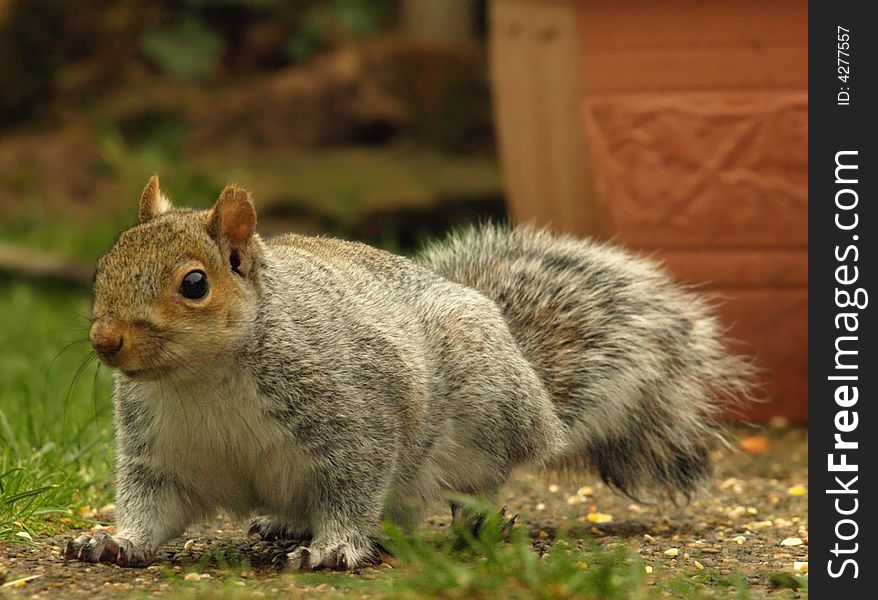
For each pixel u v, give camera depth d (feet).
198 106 76.28
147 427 25.18
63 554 25.75
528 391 28.66
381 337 26.03
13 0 79.00
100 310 23.24
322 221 65.92
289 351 24.71
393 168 70.69
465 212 66.90
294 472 25.40
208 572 25.23
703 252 41.98
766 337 42.45
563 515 32.99
